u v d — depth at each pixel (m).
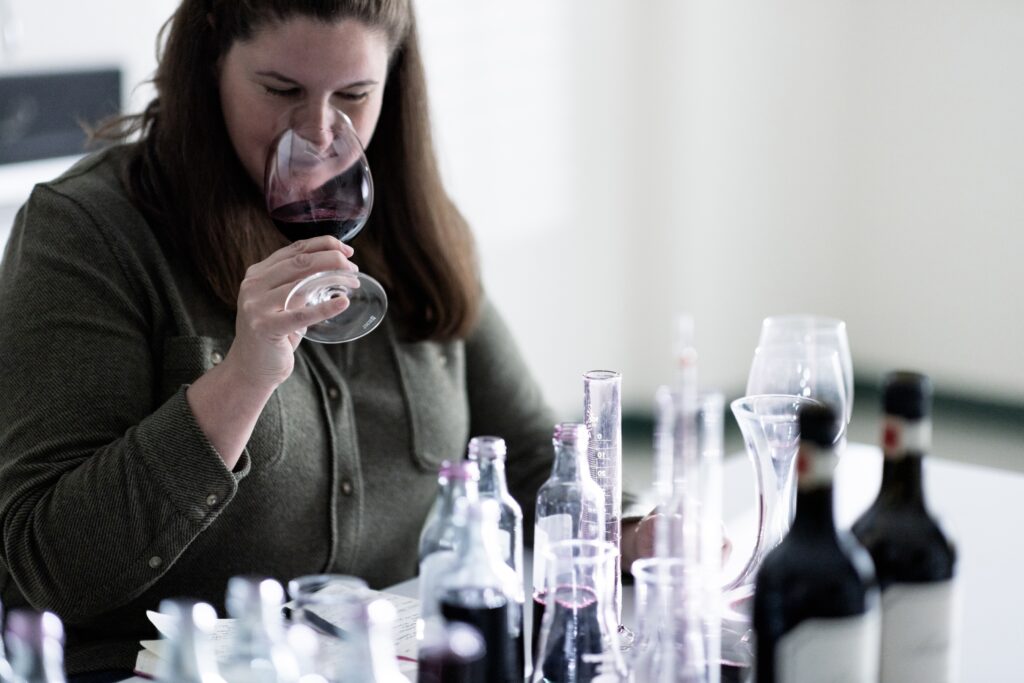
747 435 1.31
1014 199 5.15
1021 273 5.18
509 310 4.75
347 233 1.55
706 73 5.11
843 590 0.99
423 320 1.89
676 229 5.18
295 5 1.54
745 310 5.48
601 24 4.92
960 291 5.34
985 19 5.09
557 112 4.81
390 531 1.85
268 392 1.47
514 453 2.04
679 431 1.16
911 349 5.51
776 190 5.48
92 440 1.56
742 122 5.29
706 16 5.05
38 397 1.56
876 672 1.04
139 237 1.68
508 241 4.70
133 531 1.47
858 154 5.50
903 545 1.07
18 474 1.54
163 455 1.47
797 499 1.02
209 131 1.69
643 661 1.09
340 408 1.78
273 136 1.62
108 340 1.61
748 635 1.26
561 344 4.99
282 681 1.05
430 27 4.27
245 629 1.08
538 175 4.78
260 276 1.39
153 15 3.62
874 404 5.48
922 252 5.42
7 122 3.23
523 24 4.61
